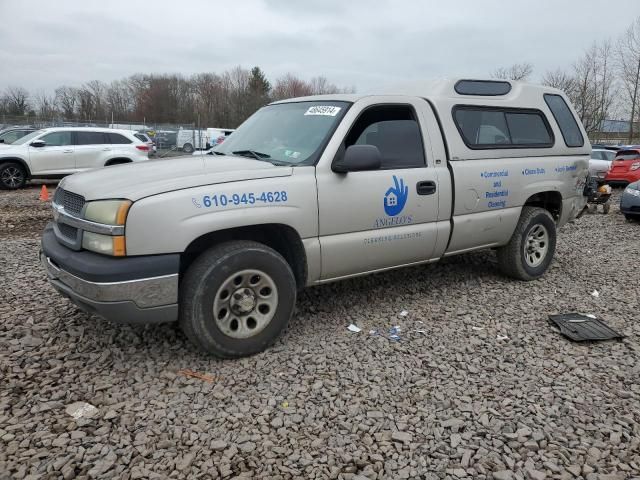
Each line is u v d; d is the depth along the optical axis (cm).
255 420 292
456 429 287
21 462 250
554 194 575
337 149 394
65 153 1529
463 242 486
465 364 364
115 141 1616
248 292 360
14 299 465
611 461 263
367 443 274
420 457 264
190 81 7225
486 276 579
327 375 344
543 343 402
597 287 551
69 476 241
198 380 333
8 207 1119
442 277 571
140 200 315
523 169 525
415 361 366
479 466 257
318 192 381
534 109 557
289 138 421
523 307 482
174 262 322
